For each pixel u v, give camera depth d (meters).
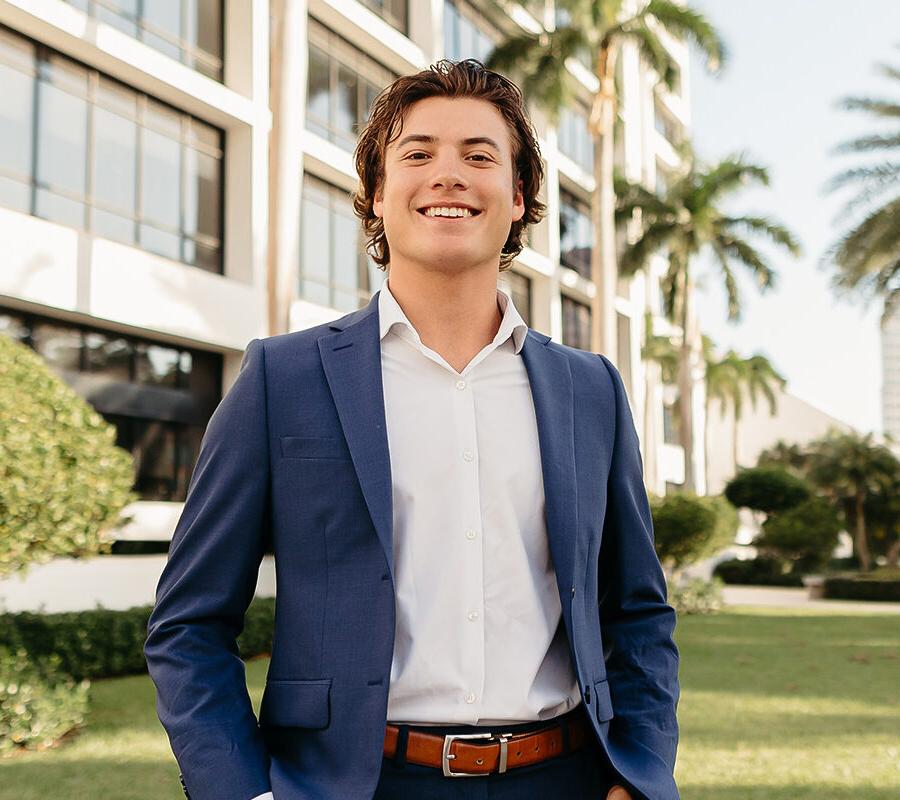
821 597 27.23
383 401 1.66
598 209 22.59
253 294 14.67
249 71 15.00
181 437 14.23
